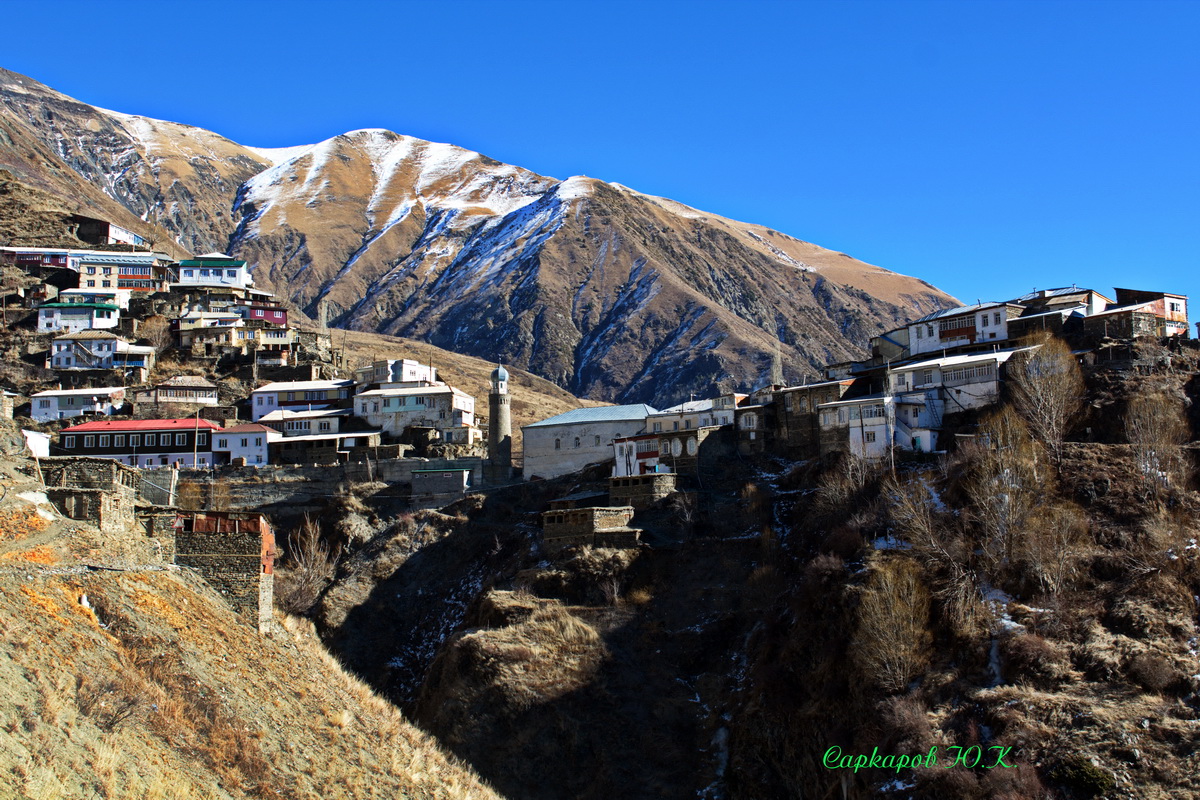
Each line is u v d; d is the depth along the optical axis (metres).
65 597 56.00
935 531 110.12
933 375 144.62
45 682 48.03
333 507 167.38
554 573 130.88
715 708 110.06
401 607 146.38
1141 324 140.00
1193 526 103.06
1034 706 86.94
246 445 183.88
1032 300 161.12
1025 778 80.69
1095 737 82.25
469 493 167.12
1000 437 119.31
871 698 95.19
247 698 61.19
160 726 52.00
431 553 153.62
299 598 145.00
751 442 159.75
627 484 148.00
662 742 107.62
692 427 169.38
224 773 52.66
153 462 182.00
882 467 131.00
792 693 103.12
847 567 110.94
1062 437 124.12
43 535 60.41
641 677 115.62
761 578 122.81
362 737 67.94
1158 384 126.69
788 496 141.00
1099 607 96.25
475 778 74.88
